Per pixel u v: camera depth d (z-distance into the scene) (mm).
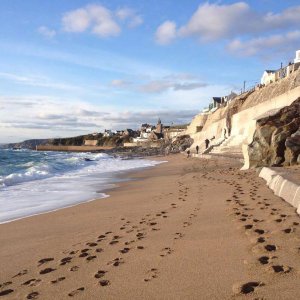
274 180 11750
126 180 23016
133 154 93875
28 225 9844
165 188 16516
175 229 7672
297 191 8531
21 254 6949
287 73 52312
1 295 4910
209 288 4352
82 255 6445
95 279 5160
